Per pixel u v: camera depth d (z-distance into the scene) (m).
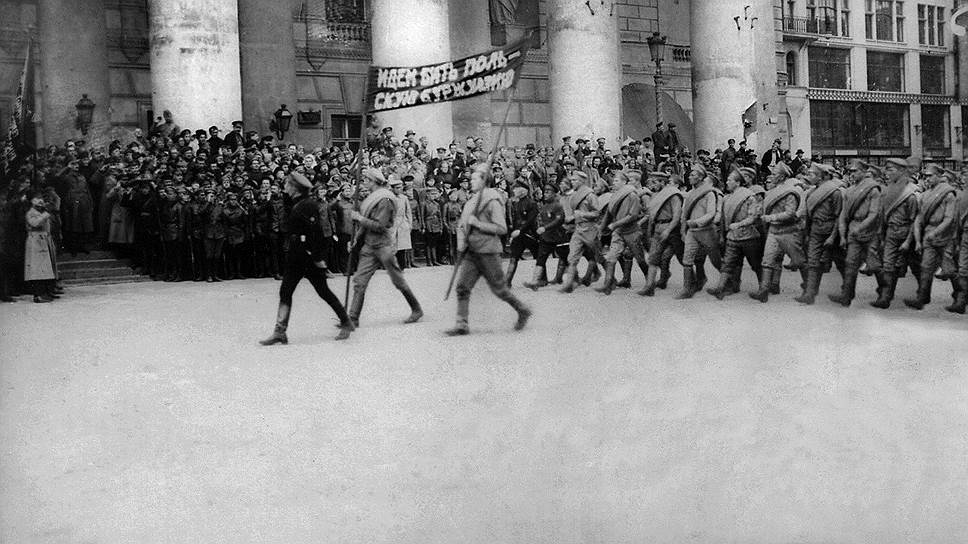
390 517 4.74
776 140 29.56
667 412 6.66
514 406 6.91
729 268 13.05
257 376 8.31
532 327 10.77
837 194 12.09
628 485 5.18
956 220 11.47
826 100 35.50
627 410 6.73
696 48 29.89
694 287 13.38
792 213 12.30
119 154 19.92
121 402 7.39
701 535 4.50
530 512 4.79
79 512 4.86
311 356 9.27
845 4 33.53
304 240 10.00
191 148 19.47
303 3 30.12
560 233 15.23
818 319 10.97
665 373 7.98
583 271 19.25
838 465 5.46
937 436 6.01
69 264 18.73
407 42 23.55
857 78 34.25
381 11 23.75
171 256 18.55
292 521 4.69
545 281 15.38
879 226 11.85
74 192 18.95
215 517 4.76
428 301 14.27
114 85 27.23
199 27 21.50
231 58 21.98
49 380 8.33
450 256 22.22
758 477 5.28
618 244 13.96
